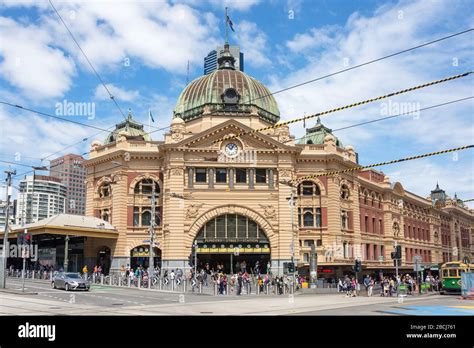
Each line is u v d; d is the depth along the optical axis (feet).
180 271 199.82
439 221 383.86
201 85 242.99
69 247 240.53
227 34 260.21
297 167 227.20
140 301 121.08
